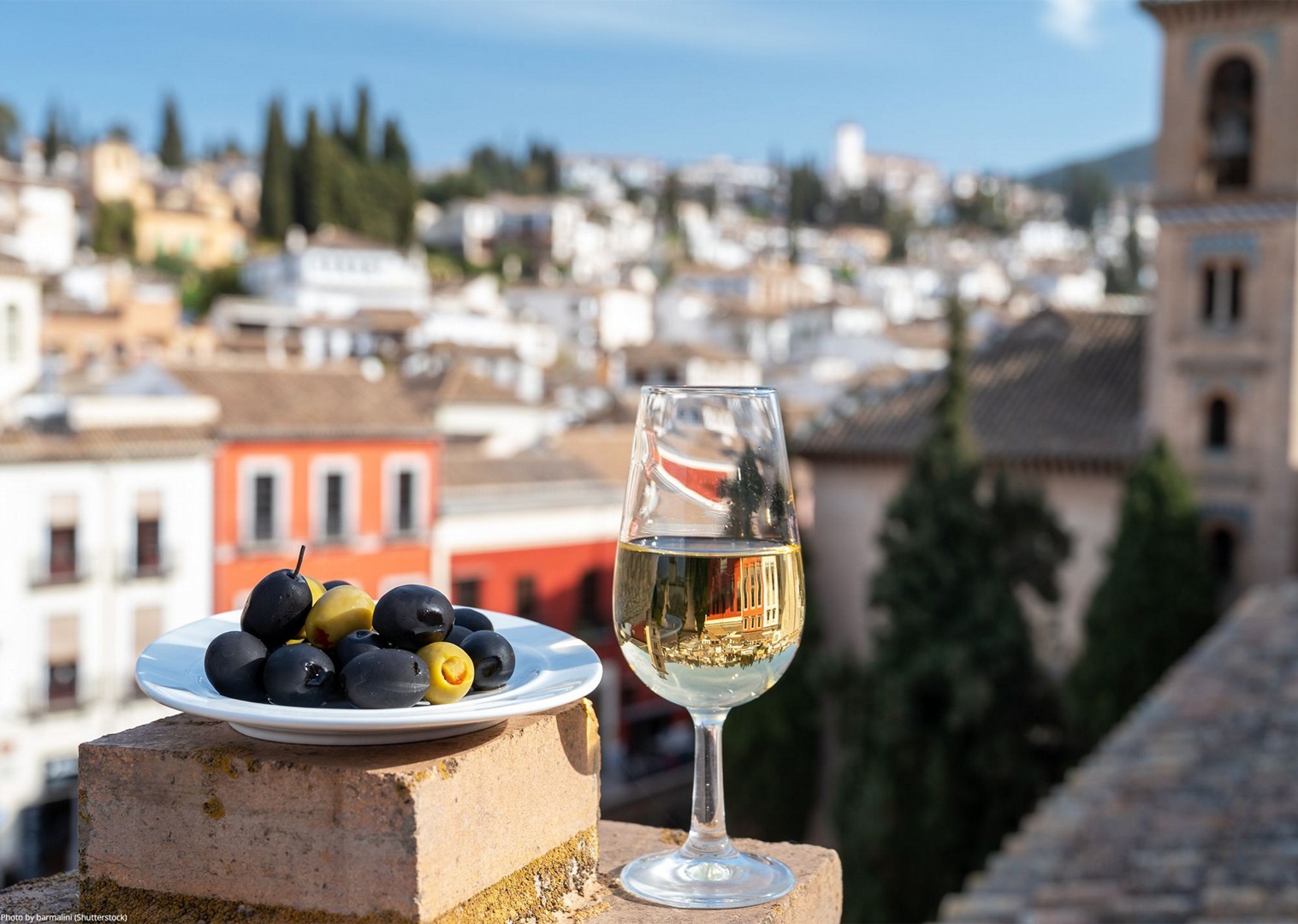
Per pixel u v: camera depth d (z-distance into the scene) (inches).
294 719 50.8
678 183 7859.3
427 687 54.1
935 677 833.5
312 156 4835.1
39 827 1022.4
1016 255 7741.1
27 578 1012.5
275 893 53.2
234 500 1127.6
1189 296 981.8
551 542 1309.1
